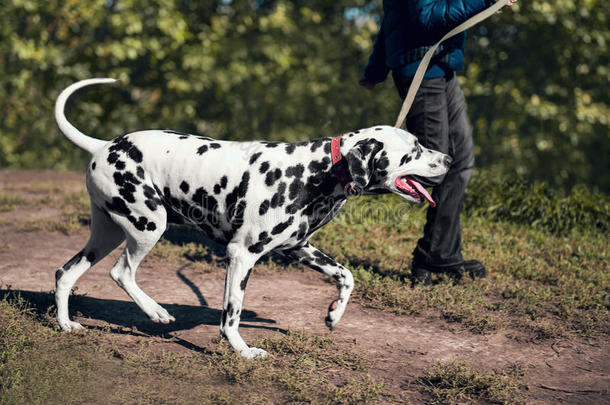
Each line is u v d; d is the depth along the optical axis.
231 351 3.58
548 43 15.10
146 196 3.71
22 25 15.29
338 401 3.07
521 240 6.93
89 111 15.22
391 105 16.83
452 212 5.07
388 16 4.83
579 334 4.21
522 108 15.09
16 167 14.84
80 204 8.46
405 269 5.61
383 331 4.17
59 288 3.86
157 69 16.36
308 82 17.22
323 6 18.03
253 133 17.03
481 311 4.65
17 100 15.02
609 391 3.34
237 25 17.03
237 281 3.58
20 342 3.49
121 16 14.68
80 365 3.30
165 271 5.46
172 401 2.98
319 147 3.62
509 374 3.53
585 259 6.14
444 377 3.36
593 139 15.90
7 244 6.19
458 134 4.92
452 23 4.49
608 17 14.44
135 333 3.96
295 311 4.52
